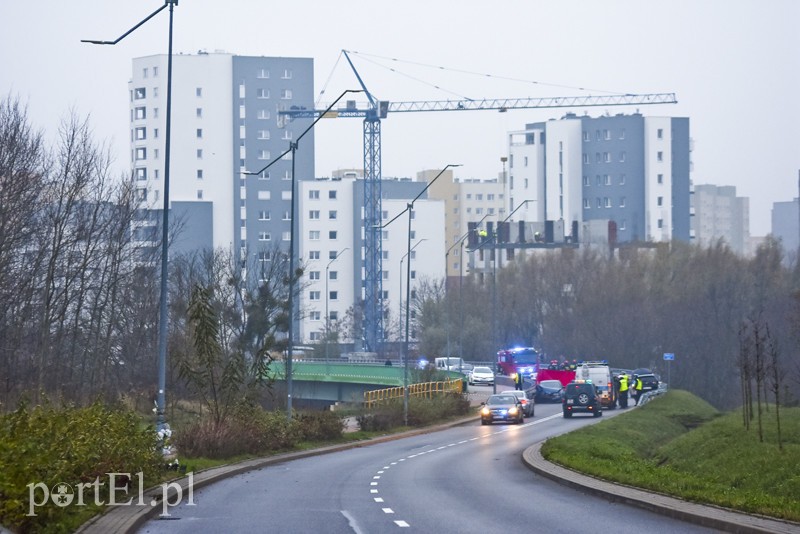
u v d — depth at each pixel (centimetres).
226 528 3055
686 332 17650
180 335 9438
